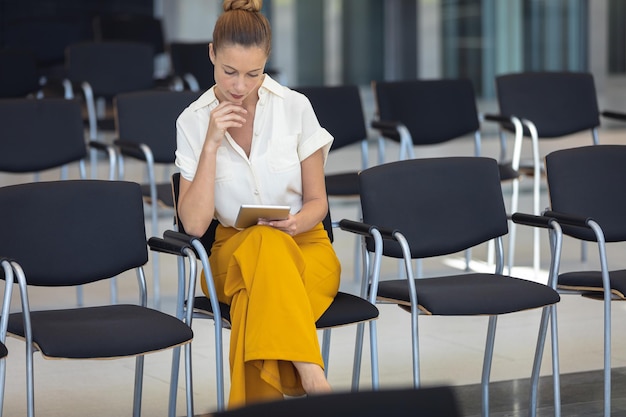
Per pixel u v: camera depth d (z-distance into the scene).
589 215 4.34
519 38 10.49
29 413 3.33
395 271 6.40
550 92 6.68
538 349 3.99
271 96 3.79
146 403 4.21
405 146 6.09
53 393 4.32
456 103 6.62
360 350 3.91
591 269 6.45
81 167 6.00
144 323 3.44
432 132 6.55
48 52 10.30
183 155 3.77
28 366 3.32
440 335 5.18
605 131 10.44
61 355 3.24
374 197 4.07
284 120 3.78
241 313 3.44
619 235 4.36
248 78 3.56
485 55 10.42
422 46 10.18
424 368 4.66
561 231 3.98
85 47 7.82
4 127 5.77
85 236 3.79
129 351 3.30
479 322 5.40
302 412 1.56
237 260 3.44
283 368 3.40
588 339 5.10
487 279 4.01
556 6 10.59
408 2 10.09
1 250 3.68
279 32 9.77
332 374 4.57
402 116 6.49
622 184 4.39
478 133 6.67
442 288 3.80
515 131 6.39
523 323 5.38
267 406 1.55
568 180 4.33
